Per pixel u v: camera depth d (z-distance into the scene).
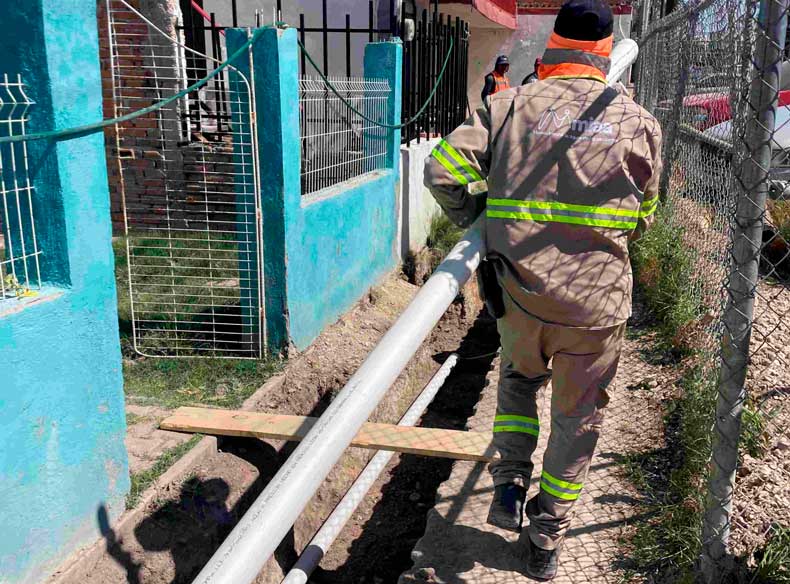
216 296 5.60
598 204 2.41
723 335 2.61
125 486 3.59
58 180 2.98
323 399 5.32
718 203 4.75
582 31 2.48
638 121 2.46
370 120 6.59
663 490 3.50
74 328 3.12
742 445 3.60
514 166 2.44
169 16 6.95
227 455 4.32
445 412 6.23
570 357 2.57
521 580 3.00
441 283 2.19
